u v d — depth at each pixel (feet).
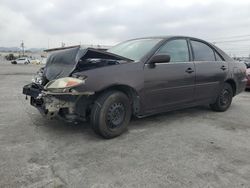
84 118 11.78
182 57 14.73
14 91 27.91
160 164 9.48
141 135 12.70
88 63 11.64
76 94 10.67
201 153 10.60
